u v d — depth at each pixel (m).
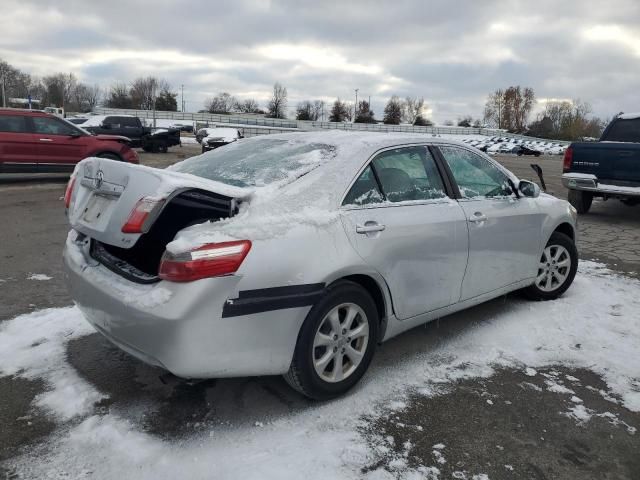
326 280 2.90
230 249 2.60
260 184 3.10
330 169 3.17
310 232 2.88
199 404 3.08
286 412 3.02
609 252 7.22
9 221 8.12
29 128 11.69
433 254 3.54
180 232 2.65
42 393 3.14
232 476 2.47
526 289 4.86
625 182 8.91
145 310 2.60
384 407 3.10
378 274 3.19
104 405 3.04
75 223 3.11
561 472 2.61
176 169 3.73
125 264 3.01
